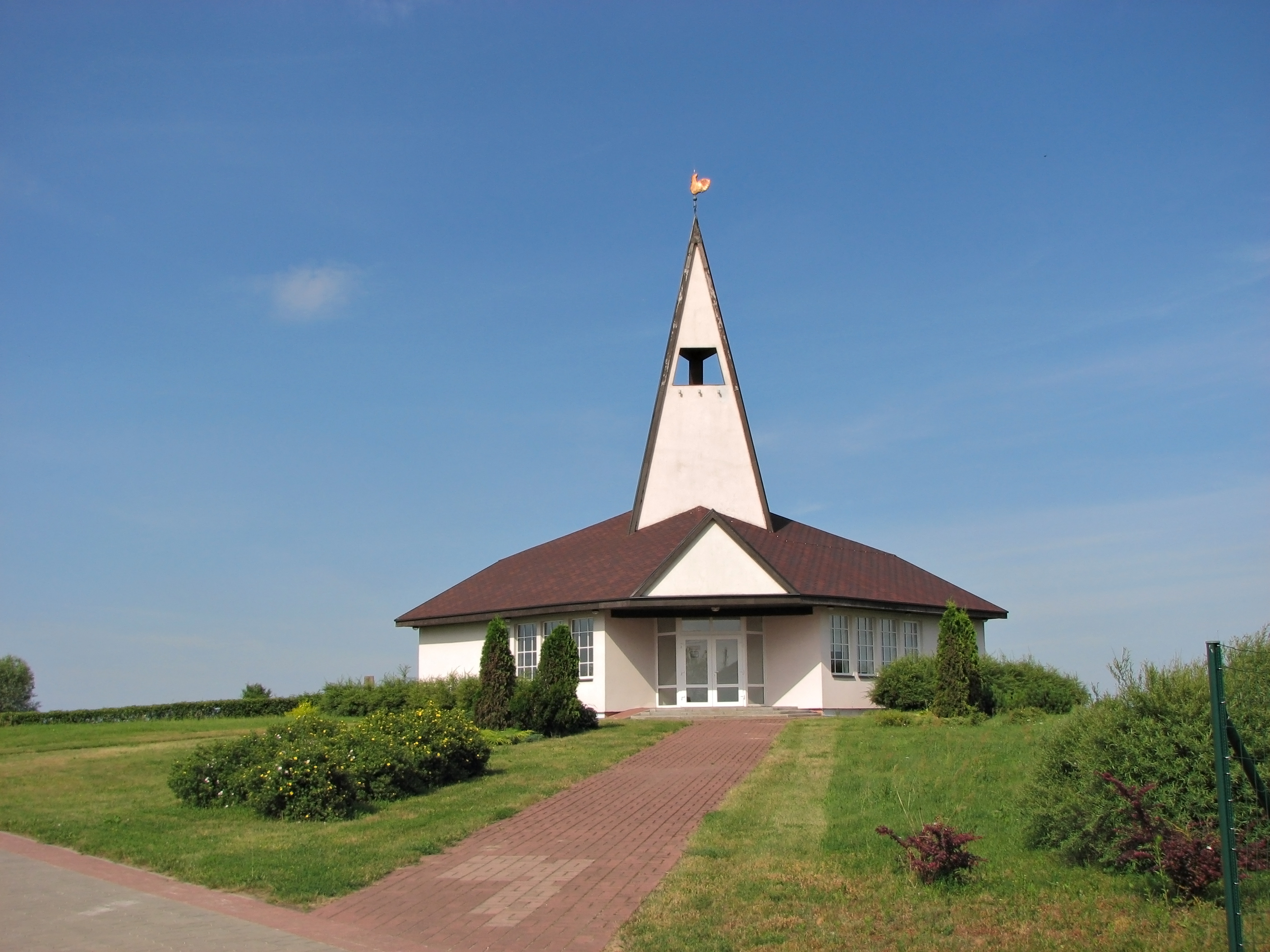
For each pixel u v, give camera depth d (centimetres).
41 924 1098
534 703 2759
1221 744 894
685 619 3462
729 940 1024
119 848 1477
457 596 4081
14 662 5647
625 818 1644
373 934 1080
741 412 3934
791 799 1728
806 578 3397
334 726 1997
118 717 3812
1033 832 1327
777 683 3406
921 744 2258
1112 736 1241
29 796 1981
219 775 1825
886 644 3641
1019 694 3134
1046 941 980
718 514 3309
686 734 2698
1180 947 941
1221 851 988
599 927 1091
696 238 4050
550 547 4412
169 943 1028
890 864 1263
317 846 1470
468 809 1725
